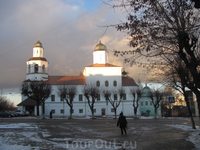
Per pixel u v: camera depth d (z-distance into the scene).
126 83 70.19
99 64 71.06
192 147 12.39
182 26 11.20
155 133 19.31
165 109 74.25
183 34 10.99
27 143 12.38
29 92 41.97
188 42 12.08
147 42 11.44
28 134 17.12
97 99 66.56
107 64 71.44
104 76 68.19
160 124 30.81
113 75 68.50
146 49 11.45
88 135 17.77
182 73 15.21
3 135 15.29
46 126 26.64
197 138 15.45
